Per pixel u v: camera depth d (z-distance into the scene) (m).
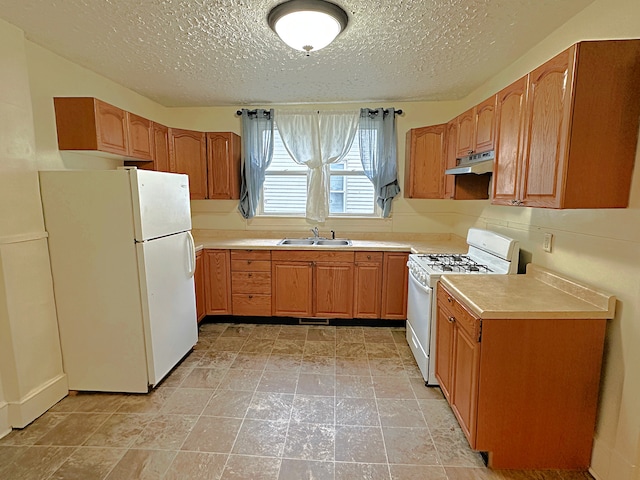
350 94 3.29
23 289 1.98
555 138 1.48
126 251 2.17
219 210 3.89
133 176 2.11
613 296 1.50
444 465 1.68
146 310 2.21
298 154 3.68
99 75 2.75
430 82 2.95
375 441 1.84
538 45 2.17
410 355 2.81
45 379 2.13
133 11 1.79
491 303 1.64
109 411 2.10
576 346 1.56
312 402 2.18
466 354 1.72
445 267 2.44
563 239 1.87
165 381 2.43
